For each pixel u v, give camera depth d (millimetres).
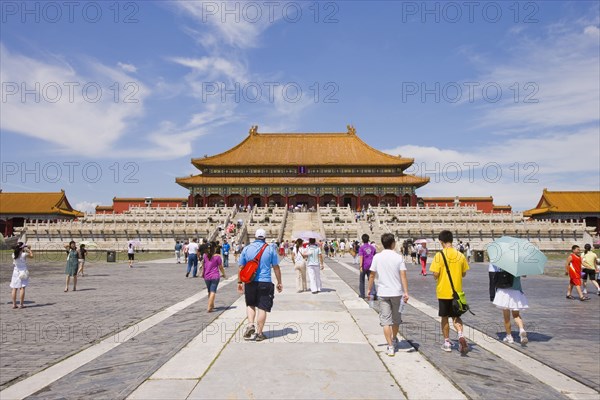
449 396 7488
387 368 8992
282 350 10250
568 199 119438
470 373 8945
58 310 17188
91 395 7637
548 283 29656
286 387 7770
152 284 27000
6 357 10398
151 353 10258
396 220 82062
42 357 10383
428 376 8523
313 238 21938
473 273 37594
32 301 19828
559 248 77312
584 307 19250
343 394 7477
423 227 76062
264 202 116250
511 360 10766
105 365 9578
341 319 14281
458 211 89938
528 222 80500
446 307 10695
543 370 10031
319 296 20172
